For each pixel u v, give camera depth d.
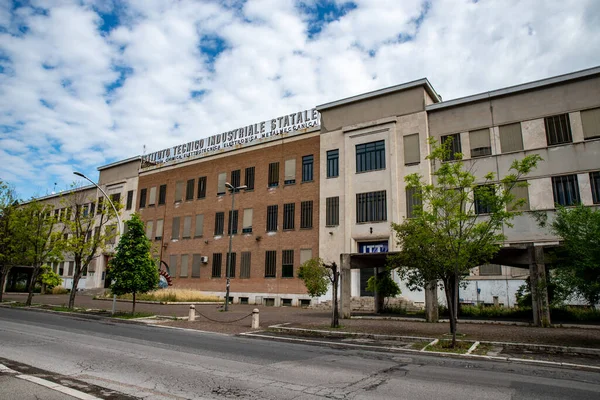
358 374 8.77
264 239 36.25
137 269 21.61
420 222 13.88
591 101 24.11
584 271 12.22
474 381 8.26
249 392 7.10
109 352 11.02
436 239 13.23
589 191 23.30
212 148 43.88
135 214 22.64
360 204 31.09
